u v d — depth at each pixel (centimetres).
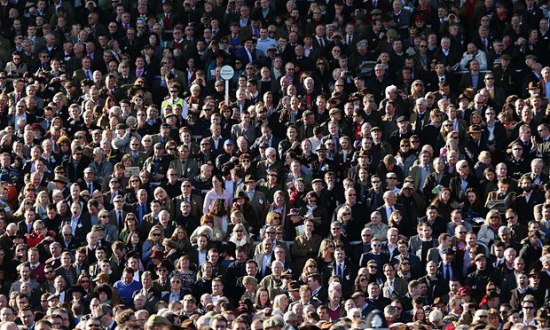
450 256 10481
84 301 10156
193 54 14000
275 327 8100
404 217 11050
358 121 12294
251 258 10819
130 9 14975
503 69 13538
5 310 9356
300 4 14775
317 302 10062
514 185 11394
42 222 11044
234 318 9094
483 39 14112
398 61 13650
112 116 12456
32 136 12206
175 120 12406
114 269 10619
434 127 12181
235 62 13675
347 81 13462
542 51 14038
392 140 12162
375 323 7112
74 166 11888
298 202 11294
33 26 14300
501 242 10562
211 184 11662
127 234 10969
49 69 13962
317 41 14000
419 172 11619
